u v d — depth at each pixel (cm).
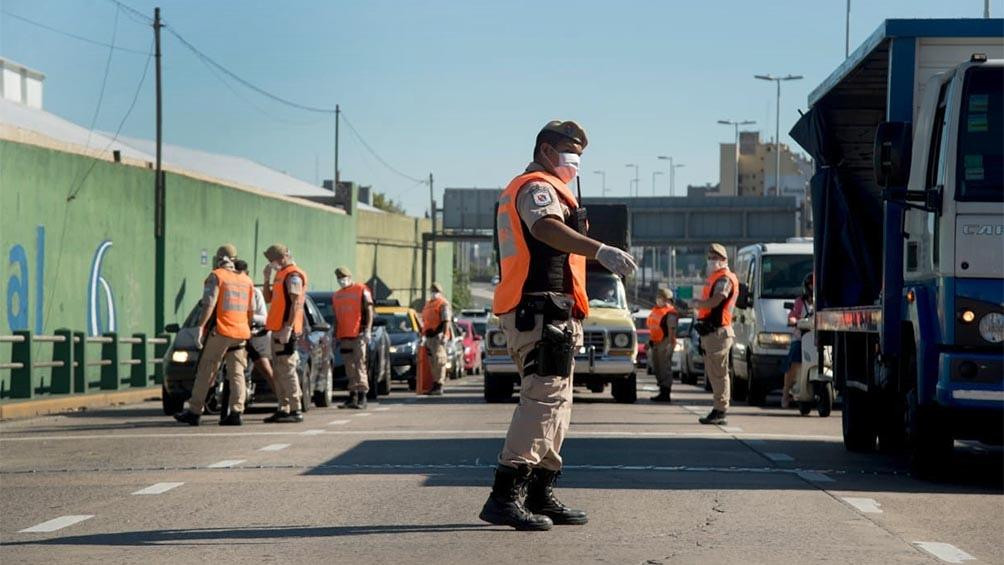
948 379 1148
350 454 1426
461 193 9069
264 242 4728
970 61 1159
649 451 1462
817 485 1170
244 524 941
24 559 815
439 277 9694
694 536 885
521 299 875
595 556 806
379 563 786
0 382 2438
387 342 2928
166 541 873
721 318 1869
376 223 7288
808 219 6556
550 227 850
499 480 895
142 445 1570
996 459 1480
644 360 5334
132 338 3008
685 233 8900
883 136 1216
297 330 1947
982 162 1153
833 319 1572
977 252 1148
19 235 2658
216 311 1884
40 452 1501
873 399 1466
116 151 3278
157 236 3522
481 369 5450
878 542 875
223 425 1892
